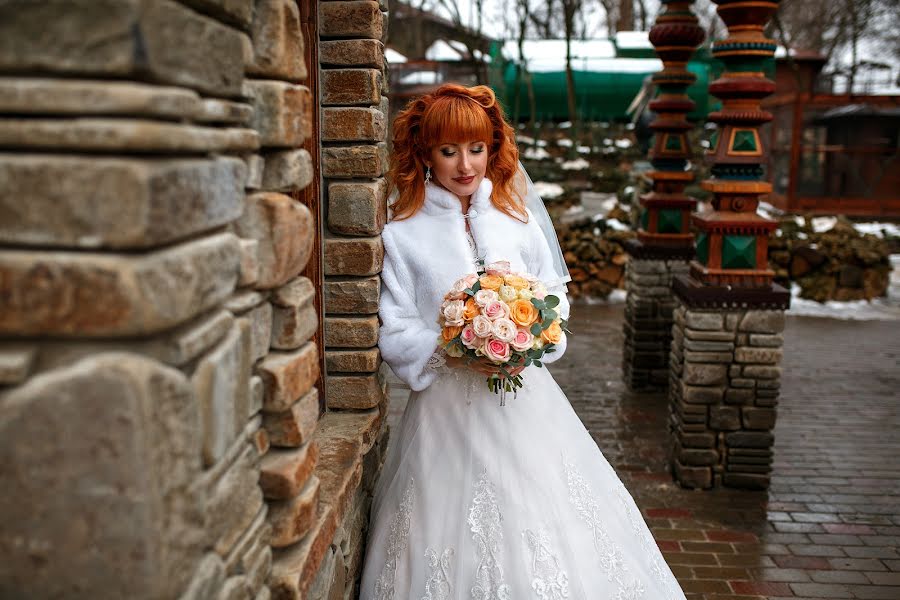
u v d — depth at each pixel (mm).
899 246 11117
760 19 3580
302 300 1481
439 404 2299
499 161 2422
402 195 2410
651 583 2238
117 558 911
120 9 835
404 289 2320
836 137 13438
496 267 2172
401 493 2266
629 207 9672
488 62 13391
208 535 1095
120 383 870
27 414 873
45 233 850
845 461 4359
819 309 8438
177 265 933
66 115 852
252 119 1323
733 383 3857
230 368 1169
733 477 3949
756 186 3693
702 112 12344
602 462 2443
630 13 15945
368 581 2229
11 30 841
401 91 13305
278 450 1454
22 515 898
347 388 2350
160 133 880
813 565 3230
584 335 7324
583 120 14742
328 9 2162
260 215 1314
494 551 2070
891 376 6055
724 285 3801
